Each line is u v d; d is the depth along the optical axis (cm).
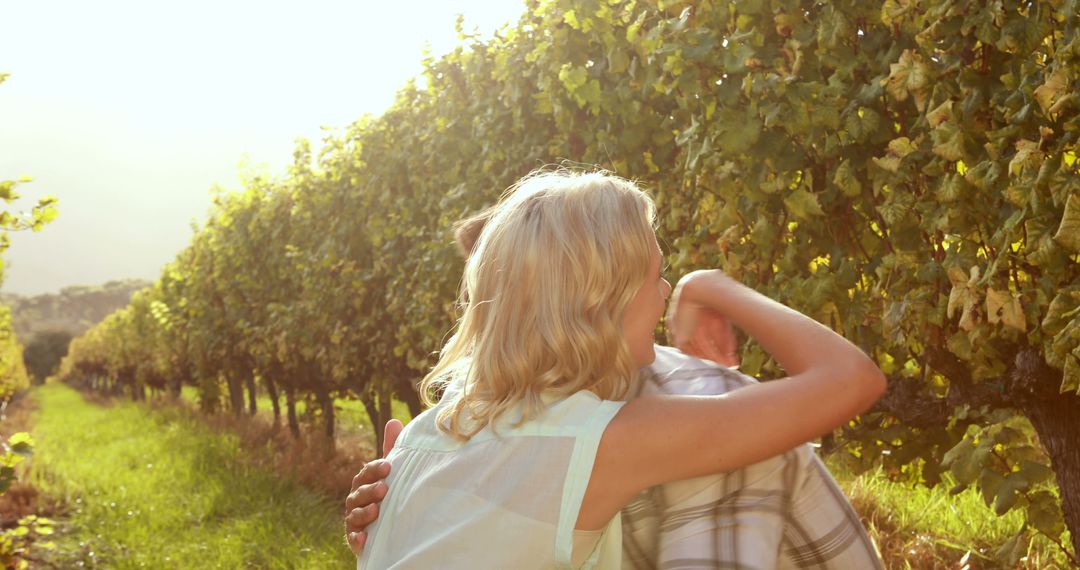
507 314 111
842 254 301
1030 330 255
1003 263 238
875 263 296
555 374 107
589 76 420
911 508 538
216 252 1570
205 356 1798
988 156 248
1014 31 232
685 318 128
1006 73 246
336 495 920
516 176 541
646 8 380
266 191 1416
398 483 119
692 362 121
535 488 105
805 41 293
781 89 286
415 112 792
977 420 287
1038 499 258
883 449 327
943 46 252
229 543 729
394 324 901
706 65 317
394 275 837
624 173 405
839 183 282
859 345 299
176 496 968
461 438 112
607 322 108
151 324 2658
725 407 105
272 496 890
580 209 112
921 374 288
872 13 282
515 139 546
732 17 313
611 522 107
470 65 586
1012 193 225
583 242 109
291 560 654
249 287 1441
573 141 459
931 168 258
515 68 511
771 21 308
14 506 959
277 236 1312
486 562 104
